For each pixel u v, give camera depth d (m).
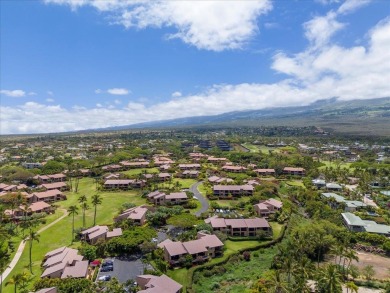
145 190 181.88
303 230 107.69
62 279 80.62
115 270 89.56
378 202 158.00
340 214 136.12
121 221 126.19
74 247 106.75
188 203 151.75
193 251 95.19
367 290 81.94
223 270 92.38
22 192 171.50
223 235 111.56
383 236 110.44
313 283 79.94
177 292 75.56
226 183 189.38
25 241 111.31
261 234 113.69
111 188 191.00
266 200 149.62
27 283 83.06
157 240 109.44
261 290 76.81
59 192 173.62
